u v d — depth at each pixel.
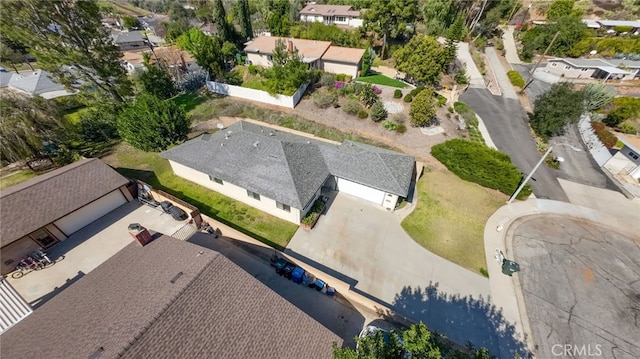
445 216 23.48
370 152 24.88
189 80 46.44
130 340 9.09
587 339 15.24
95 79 35.28
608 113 34.59
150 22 106.56
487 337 15.37
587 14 69.69
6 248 17.58
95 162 23.42
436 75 40.22
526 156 30.80
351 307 16.67
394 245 20.83
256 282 12.84
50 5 27.50
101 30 32.03
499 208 24.39
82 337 10.00
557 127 31.53
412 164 24.75
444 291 17.72
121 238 20.62
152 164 29.11
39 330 11.00
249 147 23.88
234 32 59.56
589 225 22.78
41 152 27.39
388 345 9.70
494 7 69.25
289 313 12.16
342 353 9.51
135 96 39.38
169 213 22.50
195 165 23.92
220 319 10.85
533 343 15.09
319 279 17.72
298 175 21.95
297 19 74.06
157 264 13.33
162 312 10.06
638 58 49.38
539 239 21.41
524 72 51.66
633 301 17.09
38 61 29.53
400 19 48.62
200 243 20.47
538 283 18.16
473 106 40.53
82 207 20.55
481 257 20.03
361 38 56.09
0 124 23.80
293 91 37.94
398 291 17.67
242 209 23.70
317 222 22.58
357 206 24.28
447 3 58.47
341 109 36.84
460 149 26.81
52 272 18.14
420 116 31.72
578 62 47.62
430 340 10.95
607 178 27.88
